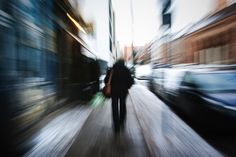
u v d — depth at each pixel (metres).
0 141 4.18
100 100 12.20
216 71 7.55
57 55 9.66
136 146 4.92
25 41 6.03
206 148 4.82
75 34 13.39
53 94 8.66
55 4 9.48
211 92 6.31
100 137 5.55
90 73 15.20
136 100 12.15
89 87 14.28
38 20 7.26
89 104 10.77
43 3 7.84
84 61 14.73
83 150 4.70
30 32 6.46
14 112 4.78
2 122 4.27
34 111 6.19
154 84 14.60
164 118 7.65
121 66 6.24
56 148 4.80
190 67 9.03
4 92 4.47
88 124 6.79
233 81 6.80
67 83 11.12
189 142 5.19
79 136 5.62
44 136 5.58
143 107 9.95
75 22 13.38
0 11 4.63
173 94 8.75
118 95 6.14
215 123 5.75
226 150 4.73
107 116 7.95
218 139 5.49
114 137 5.54
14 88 4.92
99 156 4.39
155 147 4.86
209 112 5.83
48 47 8.39
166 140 5.32
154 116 8.01
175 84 8.68
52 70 8.80
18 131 4.92
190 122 7.01
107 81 6.20
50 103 8.20
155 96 13.80
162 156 4.39
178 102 7.95
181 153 4.53
